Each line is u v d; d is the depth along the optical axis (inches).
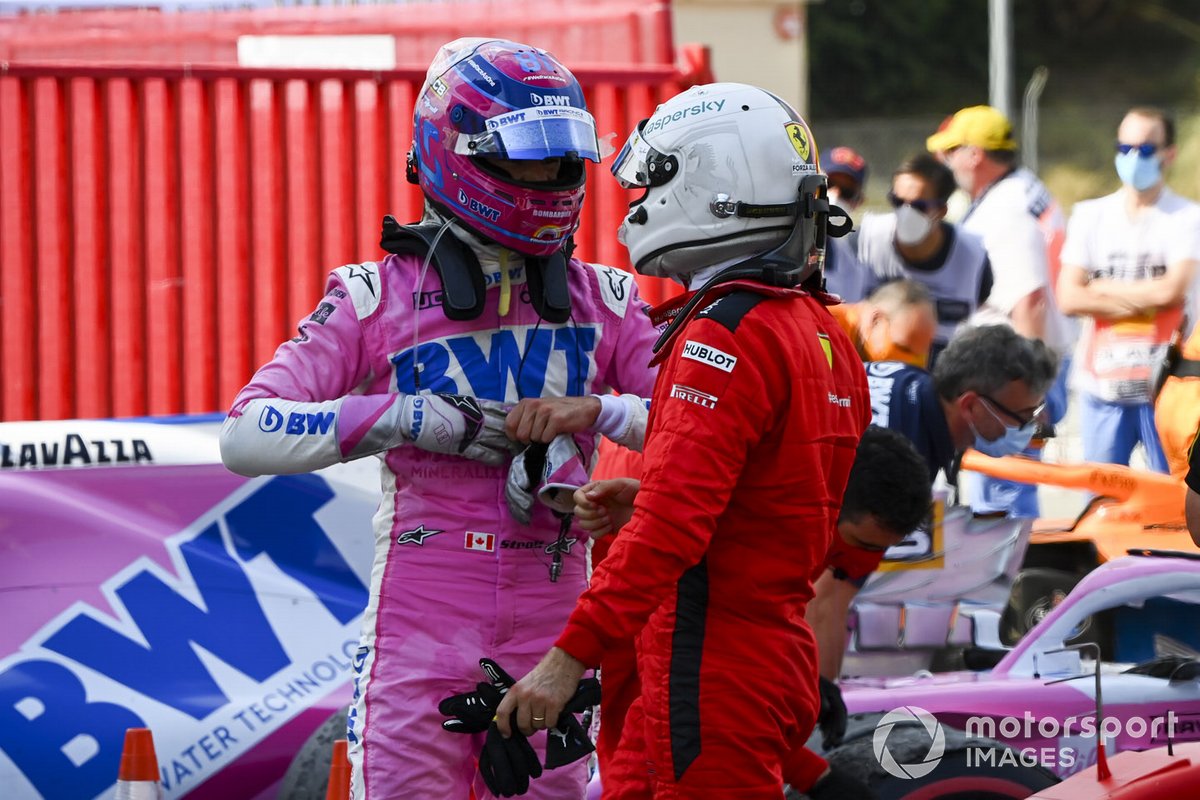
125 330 1043.9
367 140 1072.2
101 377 1042.1
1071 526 815.1
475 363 429.7
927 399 656.4
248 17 1109.7
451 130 416.5
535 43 1130.0
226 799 518.0
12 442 541.0
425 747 423.5
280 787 523.5
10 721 501.0
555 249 428.8
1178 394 802.2
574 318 443.8
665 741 370.9
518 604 428.8
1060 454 1357.0
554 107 415.8
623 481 400.8
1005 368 643.5
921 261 959.6
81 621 525.3
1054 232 1066.7
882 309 831.7
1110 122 3245.6
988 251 1007.6
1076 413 1572.3
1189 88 4296.3
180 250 1051.3
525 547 430.3
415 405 414.9
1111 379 1061.8
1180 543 768.9
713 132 386.0
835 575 535.8
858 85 4365.2
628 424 428.1
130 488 548.7
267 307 1062.4
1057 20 4507.9
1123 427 1066.1
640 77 1082.1
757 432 365.7
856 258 966.4
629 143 401.1
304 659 542.6
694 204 386.3
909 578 628.7
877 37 4399.6
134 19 1107.3
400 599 428.5
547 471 415.8
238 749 519.5
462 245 426.9
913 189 944.9
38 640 518.6
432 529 428.1
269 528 561.9
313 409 413.4
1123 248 1059.3
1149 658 670.5
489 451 422.6
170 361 1050.7
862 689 545.3
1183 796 409.7
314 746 526.3
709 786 366.3
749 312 370.3
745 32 1911.9
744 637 370.9
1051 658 557.9
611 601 357.1
